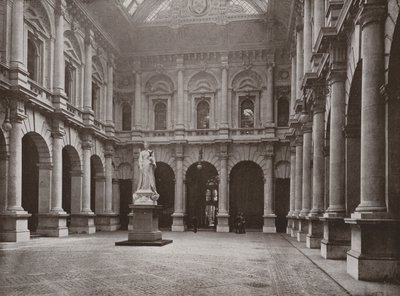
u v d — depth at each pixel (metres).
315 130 20.33
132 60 39.81
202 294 9.74
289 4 32.91
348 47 15.45
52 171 27.08
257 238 27.58
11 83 22.70
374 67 11.56
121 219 38.91
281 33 37.47
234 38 38.69
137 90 39.28
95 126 32.62
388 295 9.25
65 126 28.95
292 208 32.22
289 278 11.88
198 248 20.20
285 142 37.38
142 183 22.64
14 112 22.70
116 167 38.78
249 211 38.38
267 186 36.81
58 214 26.73
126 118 40.09
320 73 19.09
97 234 30.19
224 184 37.03
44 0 26.52
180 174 37.75
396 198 11.22
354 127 15.48
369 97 11.59
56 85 27.52
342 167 16.02
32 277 11.79
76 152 30.88
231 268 13.72
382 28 11.59
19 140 22.97
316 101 20.22
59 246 20.55
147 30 39.38
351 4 13.25
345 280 11.13
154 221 22.61
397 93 11.22
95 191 36.16
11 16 23.25
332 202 16.16
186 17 38.38
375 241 11.23
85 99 32.22
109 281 11.25
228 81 38.50
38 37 26.25
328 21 17.84
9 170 22.62
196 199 39.53
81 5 30.58
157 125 39.66
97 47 34.94
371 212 11.21
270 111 37.44
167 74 39.38
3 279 11.47
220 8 38.09
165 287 10.51
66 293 9.74
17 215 22.41
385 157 11.47
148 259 15.81
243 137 37.72
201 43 39.19
